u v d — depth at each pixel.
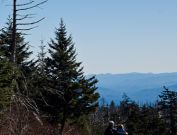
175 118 83.00
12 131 12.96
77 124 36.75
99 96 37.41
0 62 12.64
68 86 34.88
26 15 16.23
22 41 33.72
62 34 39.62
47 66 36.16
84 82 36.75
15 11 16.23
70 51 38.09
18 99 13.45
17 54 33.00
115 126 19.73
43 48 42.50
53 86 33.25
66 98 34.97
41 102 31.03
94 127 47.72
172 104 83.06
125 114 78.50
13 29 16.48
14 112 13.85
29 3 15.95
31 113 16.86
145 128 73.88
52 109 32.91
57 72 35.59
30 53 34.72
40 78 20.62
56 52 37.31
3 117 12.91
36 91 17.41
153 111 84.38
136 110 74.06
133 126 71.81
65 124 35.81
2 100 12.44
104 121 87.81
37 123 19.34
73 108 35.16
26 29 16.42
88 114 38.56
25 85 14.39
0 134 12.57
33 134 16.59
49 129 22.28
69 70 36.12
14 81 13.22
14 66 13.47
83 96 36.00
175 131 82.75
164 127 77.62
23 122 14.40
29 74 16.50
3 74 12.55
